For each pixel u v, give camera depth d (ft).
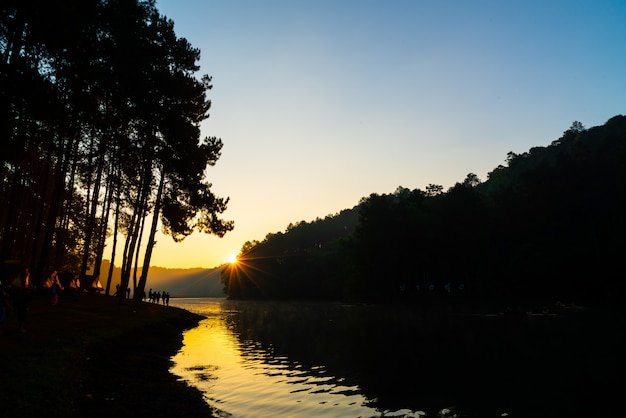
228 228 140.56
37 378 38.73
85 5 69.41
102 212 175.83
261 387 50.34
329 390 48.98
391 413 39.91
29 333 59.82
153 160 124.57
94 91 83.87
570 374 55.26
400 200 360.89
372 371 60.34
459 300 268.62
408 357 71.67
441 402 43.68
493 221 279.28
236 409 40.60
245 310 266.36
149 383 49.01
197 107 128.98
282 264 582.35
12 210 99.86
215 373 58.59
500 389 48.67
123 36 88.22
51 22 65.31
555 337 91.40
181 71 124.88
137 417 35.78
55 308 96.84
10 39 68.03
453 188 304.50
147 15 104.88
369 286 352.90
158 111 114.21
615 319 130.21
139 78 101.35
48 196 166.71
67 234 190.60
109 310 111.24
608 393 45.65
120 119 106.32
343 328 127.95
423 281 326.03
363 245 346.13
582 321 128.57
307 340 98.73
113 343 70.33
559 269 225.76
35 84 67.72
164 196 138.72
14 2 63.00
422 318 160.66
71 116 76.43
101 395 40.98
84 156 115.96
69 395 38.01
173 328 119.24
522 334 99.14
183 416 37.17
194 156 122.21
